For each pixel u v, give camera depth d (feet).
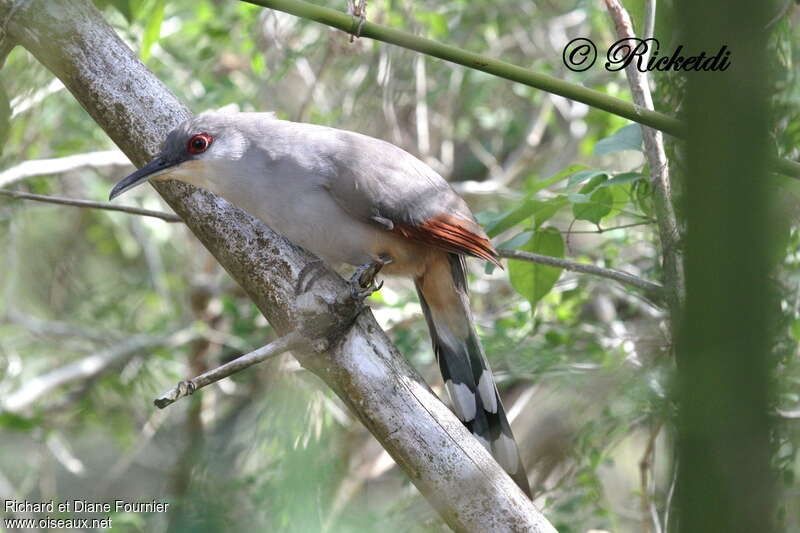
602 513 26.17
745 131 9.05
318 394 26.11
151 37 26.17
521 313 30.32
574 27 41.70
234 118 21.85
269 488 22.74
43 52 19.84
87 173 40.93
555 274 24.20
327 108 39.68
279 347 17.92
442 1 40.78
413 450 18.16
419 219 22.61
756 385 9.05
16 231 39.32
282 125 22.34
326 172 22.13
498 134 43.96
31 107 29.25
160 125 20.93
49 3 19.66
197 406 36.76
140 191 40.42
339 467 26.45
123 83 20.65
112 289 43.29
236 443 32.42
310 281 19.31
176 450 35.96
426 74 40.81
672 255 18.06
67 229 43.24
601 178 22.45
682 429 9.48
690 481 9.44
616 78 35.55
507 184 41.09
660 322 21.90
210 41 37.37
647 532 24.67
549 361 26.91
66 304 43.24
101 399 39.73
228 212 20.77
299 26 37.68
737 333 9.02
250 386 35.45
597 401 22.75
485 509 17.87
